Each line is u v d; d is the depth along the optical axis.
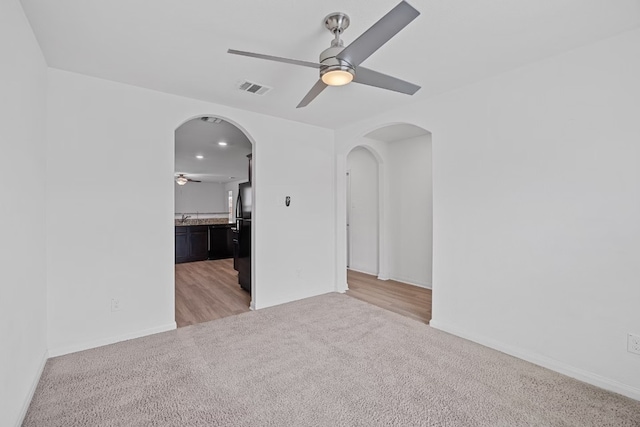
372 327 2.95
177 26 1.81
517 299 2.36
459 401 1.81
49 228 2.30
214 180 10.23
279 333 2.80
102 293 2.53
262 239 3.52
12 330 1.52
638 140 1.83
